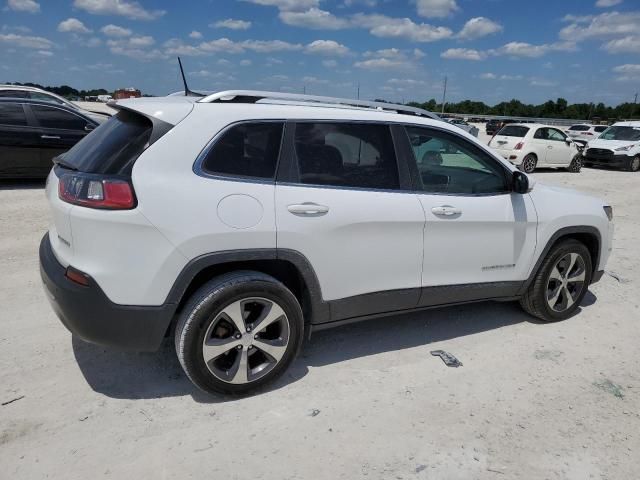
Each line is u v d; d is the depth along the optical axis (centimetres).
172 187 283
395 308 371
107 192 275
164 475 254
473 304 489
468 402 325
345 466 264
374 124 352
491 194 397
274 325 329
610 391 344
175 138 289
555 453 280
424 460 270
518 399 330
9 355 359
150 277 282
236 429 290
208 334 297
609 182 1538
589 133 3058
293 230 312
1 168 948
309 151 326
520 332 432
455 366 369
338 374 353
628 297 530
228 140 302
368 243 342
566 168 1919
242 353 311
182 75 379
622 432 300
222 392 311
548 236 423
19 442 272
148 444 275
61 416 295
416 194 362
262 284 306
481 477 260
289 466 262
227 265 314
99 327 285
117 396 317
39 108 972
